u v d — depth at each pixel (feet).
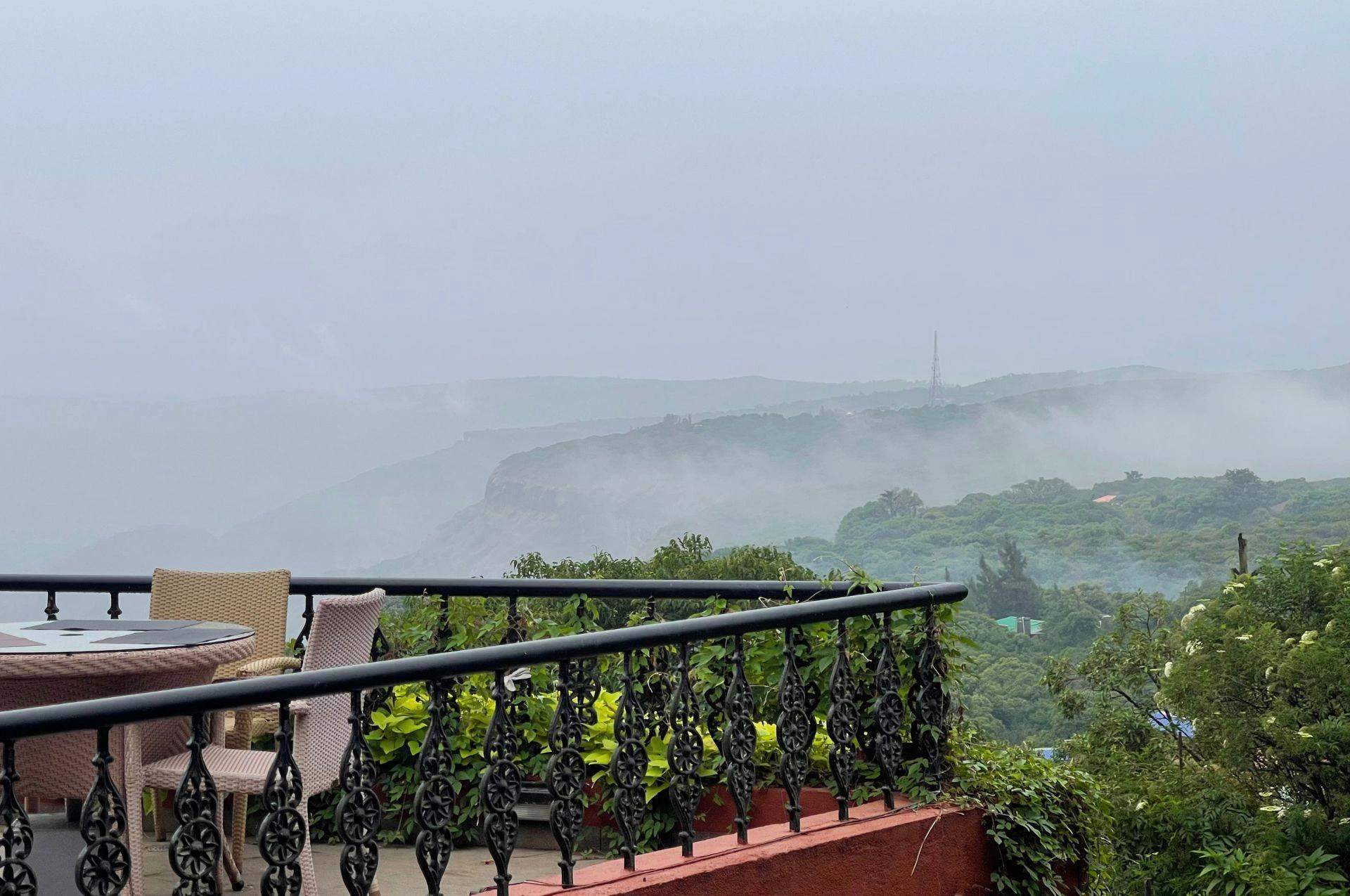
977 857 17.56
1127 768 90.48
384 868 17.92
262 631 19.98
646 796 18.52
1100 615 253.65
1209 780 75.46
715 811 18.70
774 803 18.37
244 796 16.20
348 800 12.09
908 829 16.62
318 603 14.93
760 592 19.25
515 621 20.92
